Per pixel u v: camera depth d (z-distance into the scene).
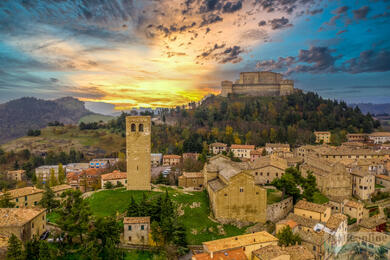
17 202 80.75
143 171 87.69
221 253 53.84
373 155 130.25
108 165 185.00
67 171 185.00
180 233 61.66
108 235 57.47
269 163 99.88
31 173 186.12
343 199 87.94
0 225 54.03
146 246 61.25
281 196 87.00
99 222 57.38
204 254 53.22
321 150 134.75
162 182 111.94
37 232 60.94
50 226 68.75
